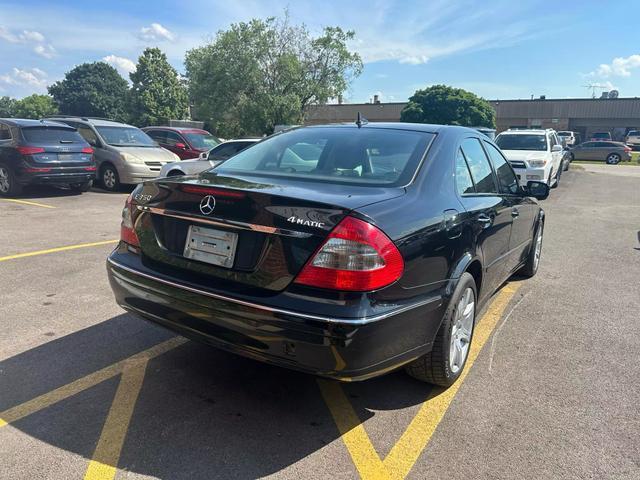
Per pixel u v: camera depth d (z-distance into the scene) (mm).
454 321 3164
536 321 4559
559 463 2592
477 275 3650
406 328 2666
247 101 32062
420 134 3602
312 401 3148
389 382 3420
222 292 2619
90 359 3559
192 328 2789
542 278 5934
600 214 11008
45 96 93812
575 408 3115
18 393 3084
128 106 65375
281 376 3443
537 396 3256
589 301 5133
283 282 2500
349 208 2510
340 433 2818
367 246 2441
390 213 2658
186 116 65062
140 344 3826
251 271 2592
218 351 3768
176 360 3600
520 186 4965
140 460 2514
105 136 12805
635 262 6762
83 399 3047
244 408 3033
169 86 63250
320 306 2406
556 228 9266
